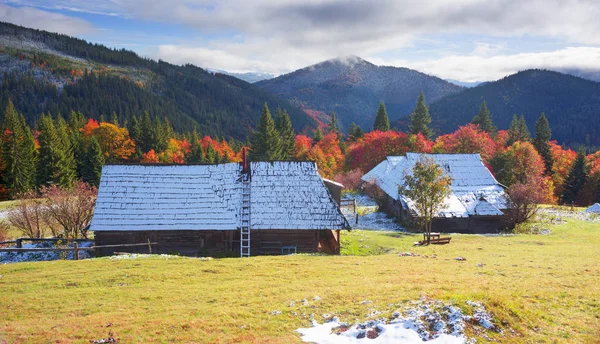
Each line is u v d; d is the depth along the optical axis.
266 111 90.38
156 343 12.44
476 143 84.19
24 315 15.54
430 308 12.94
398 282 17.56
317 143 115.56
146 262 23.73
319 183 33.72
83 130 110.38
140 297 17.19
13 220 38.66
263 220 31.23
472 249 28.97
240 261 24.11
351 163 94.38
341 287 17.20
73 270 21.97
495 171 81.69
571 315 13.66
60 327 13.96
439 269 20.94
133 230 30.30
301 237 31.83
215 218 31.33
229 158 117.69
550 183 83.00
